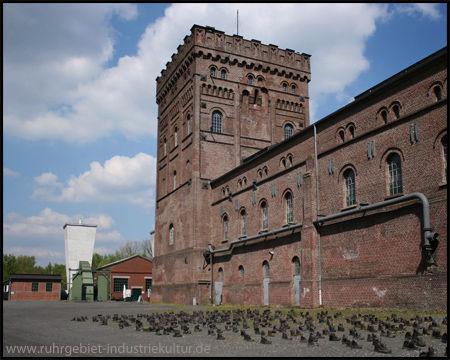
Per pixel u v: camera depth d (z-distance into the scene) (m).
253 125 51.50
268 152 37.66
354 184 27.83
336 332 15.49
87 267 66.81
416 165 23.27
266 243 36.59
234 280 41.34
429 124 22.73
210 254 45.78
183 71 53.12
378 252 25.11
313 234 30.20
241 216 41.72
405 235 23.42
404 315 20.47
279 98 53.31
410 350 11.81
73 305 43.34
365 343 13.03
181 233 49.66
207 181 48.03
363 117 27.62
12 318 25.44
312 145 32.22
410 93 24.27
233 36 52.00
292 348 12.59
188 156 49.41
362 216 26.47
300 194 32.81
